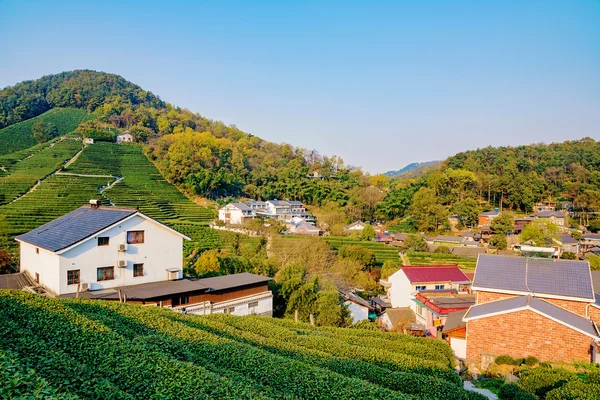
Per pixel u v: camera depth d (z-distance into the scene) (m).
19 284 34.09
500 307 27.55
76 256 31.80
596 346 24.28
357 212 136.38
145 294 31.33
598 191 124.25
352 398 14.51
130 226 34.75
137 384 12.09
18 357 11.38
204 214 109.12
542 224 93.62
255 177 159.38
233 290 37.31
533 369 22.58
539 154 175.38
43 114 193.12
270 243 79.50
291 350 21.55
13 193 88.38
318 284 46.88
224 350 17.77
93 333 15.29
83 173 117.69
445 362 25.22
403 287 52.22
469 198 126.44
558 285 29.20
